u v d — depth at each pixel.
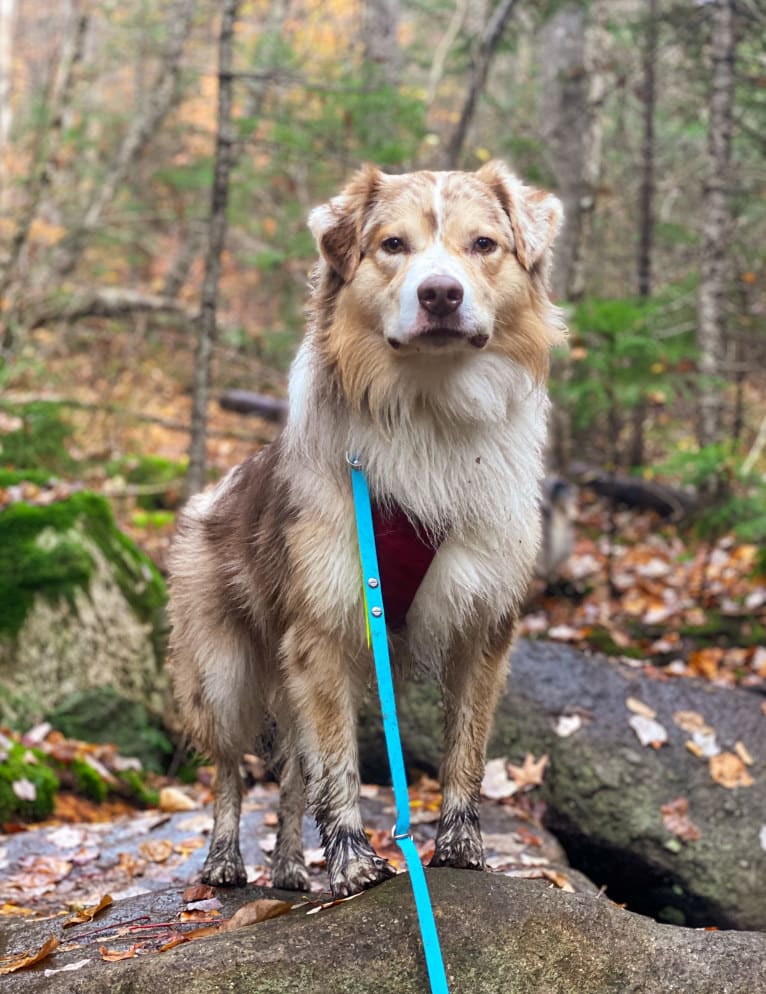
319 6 5.55
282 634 1.11
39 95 4.96
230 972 0.85
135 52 5.21
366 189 1.05
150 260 5.81
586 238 3.78
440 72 4.82
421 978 0.86
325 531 1.03
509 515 1.04
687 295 3.46
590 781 1.71
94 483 3.29
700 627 2.57
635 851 1.66
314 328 1.09
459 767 1.07
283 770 1.28
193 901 1.17
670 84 3.96
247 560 1.18
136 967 0.86
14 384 3.65
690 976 0.89
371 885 0.99
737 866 1.64
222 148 2.84
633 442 3.91
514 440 1.06
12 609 2.05
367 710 1.88
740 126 3.51
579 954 0.88
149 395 4.27
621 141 4.82
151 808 1.92
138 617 2.22
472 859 1.04
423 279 0.96
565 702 1.82
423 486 1.02
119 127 5.60
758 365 3.78
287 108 3.32
